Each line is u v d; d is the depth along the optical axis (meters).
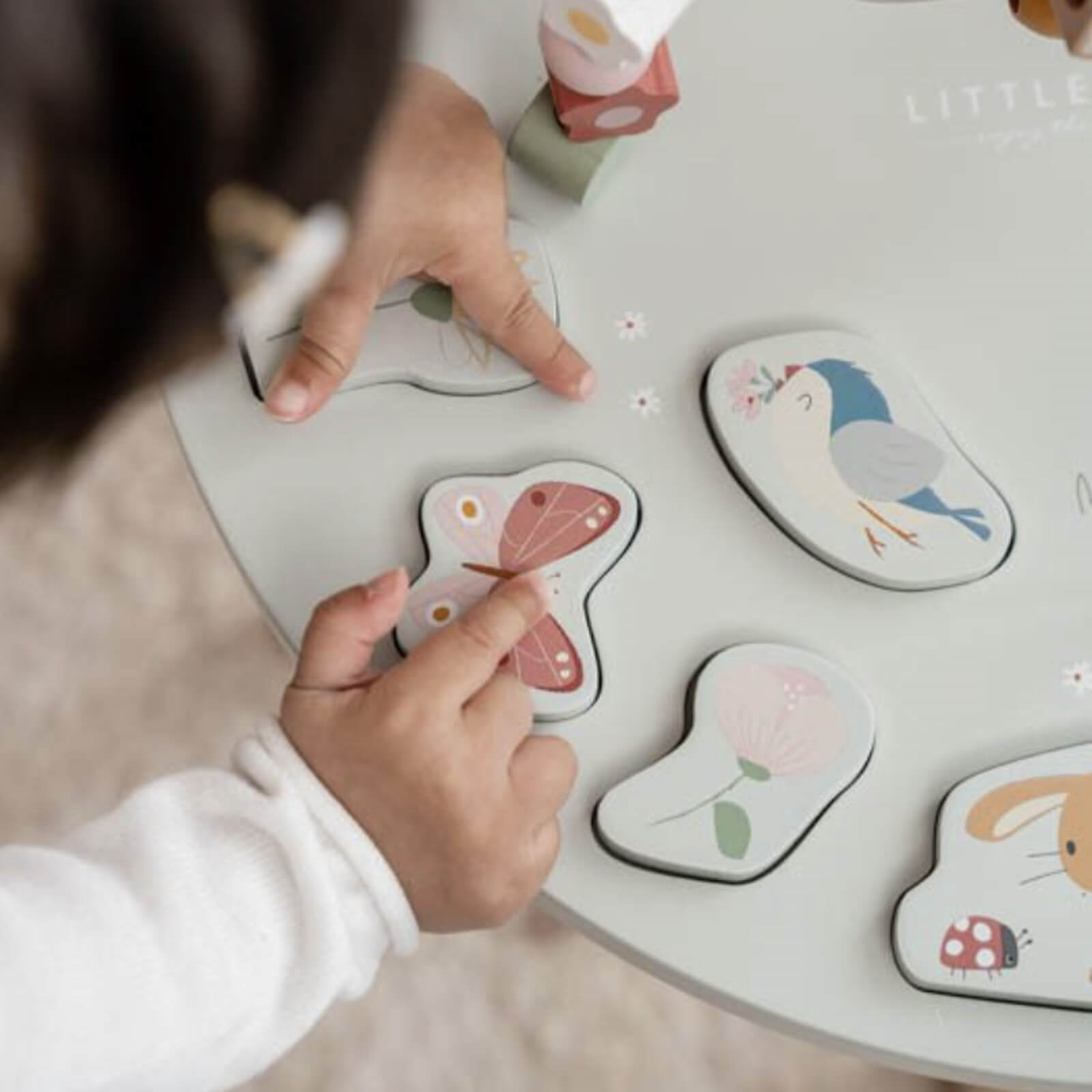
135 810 0.74
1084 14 0.68
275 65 0.35
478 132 0.78
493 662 0.73
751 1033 1.23
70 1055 0.70
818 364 0.78
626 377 0.79
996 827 0.73
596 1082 1.22
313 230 0.38
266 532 0.77
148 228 0.35
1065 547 0.76
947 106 0.82
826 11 0.83
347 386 0.78
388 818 0.71
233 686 1.30
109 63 0.33
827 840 0.73
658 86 0.75
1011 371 0.79
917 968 0.71
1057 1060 0.71
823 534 0.76
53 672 1.30
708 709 0.74
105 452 1.34
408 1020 1.23
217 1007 0.72
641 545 0.76
